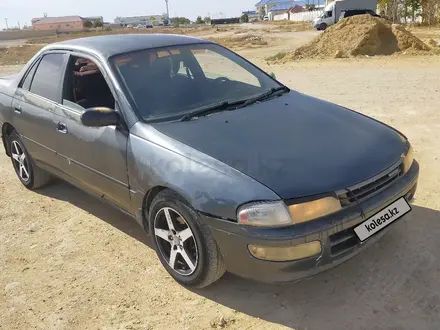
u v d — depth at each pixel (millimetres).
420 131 6531
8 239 4359
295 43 28891
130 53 4121
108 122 3588
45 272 3787
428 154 5605
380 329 2867
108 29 79062
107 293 3459
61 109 4320
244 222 2836
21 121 4922
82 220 4625
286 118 3686
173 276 3494
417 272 3375
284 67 15625
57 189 5414
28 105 4793
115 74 3863
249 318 3074
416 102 8344
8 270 3854
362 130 3584
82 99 4191
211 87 4141
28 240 4320
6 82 5410
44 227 4547
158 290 3447
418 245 3697
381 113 7668
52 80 4566
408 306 3041
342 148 3258
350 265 3514
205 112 3754
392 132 3711
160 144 3365
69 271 3775
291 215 2773
